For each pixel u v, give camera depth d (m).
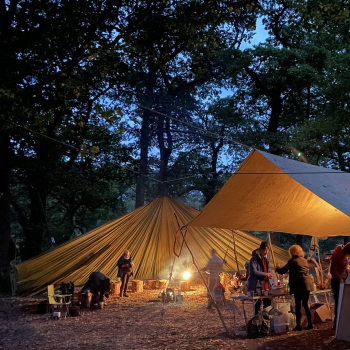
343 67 19.59
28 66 10.98
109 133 20.59
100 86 14.09
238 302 11.16
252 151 6.96
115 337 7.58
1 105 10.69
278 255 14.35
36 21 11.80
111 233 13.59
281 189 7.61
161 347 6.54
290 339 6.00
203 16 12.43
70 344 7.12
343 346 5.25
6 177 16.47
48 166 18.70
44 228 20.89
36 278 13.28
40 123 10.12
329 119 20.61
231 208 8.20
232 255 14.90
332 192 6.63
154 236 14.09
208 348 6.10
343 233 8.07
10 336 7.83
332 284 6.56
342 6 11.81
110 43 11.95
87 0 12.05
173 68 28.17
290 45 26.86
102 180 28.61
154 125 32.41
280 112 28.48
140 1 13.18
